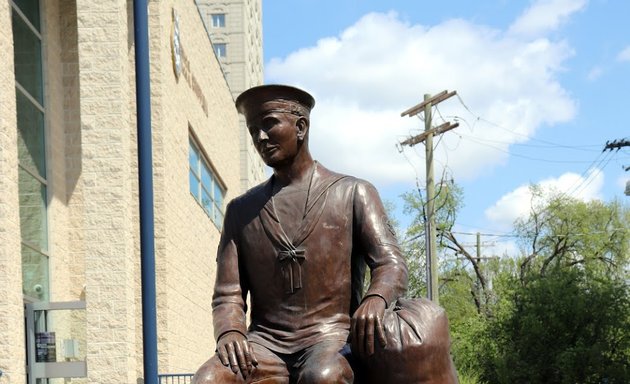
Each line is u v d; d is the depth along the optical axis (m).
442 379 5.01
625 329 32.34
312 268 5.24
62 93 18.89
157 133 18.39
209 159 26.75
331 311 5.24
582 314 32.38
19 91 16.64
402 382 4.95
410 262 43.31
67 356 15.96
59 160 18.44
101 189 15.75
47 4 18.27
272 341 5.22
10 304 12.84
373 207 5.37
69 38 19.03
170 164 19.22
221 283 5.42
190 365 21.50
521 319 33.16
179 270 20.03
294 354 5.16
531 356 32.72
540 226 44.31
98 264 15.57
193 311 22.23
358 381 5.04
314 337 5.16
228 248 5.45
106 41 15.87
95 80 15.84
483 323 36.75
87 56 15.85
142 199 10.25
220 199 30.48
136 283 17.36
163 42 18.84
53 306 15.89
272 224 5.32
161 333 18.09
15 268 13.10
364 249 5.34
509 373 32.47
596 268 38.88
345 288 5.29
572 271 34.06
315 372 4.86
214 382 4.88
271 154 5.34
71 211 18.77
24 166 16.70
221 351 5.02
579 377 31.78
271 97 5.34
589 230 44.28
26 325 15.86
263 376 5.05
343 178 5.47
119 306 15.48
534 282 34.88
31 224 16.88
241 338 5.09
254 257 5.34
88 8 15.88
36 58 17.97
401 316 5.04
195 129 23.58
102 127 15.82
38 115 17.73
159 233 18.20
